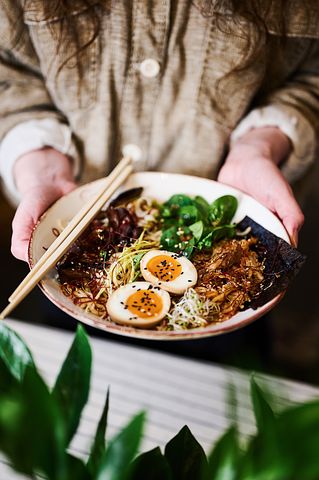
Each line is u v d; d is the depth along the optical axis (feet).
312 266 3.64
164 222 1.93
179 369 1.99
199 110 2.05
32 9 1.84
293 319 3.39
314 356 3.15
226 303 1.61
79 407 0.95
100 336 2.42
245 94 2.05
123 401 1.88
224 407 1.87
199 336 1.41
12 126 2.13
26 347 0.95
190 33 1.91
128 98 2.03
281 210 1.84
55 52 1.93
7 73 2.08
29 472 0.81
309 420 0.74
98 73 1.99
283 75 2.19
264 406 0.84
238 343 2.41
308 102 2.18
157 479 0.96
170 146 2.17
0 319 1.54
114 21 1.87
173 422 1.82
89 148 2.16
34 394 0.82
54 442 0.82
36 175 1.99
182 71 1.98
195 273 1.69
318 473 0.75
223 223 1.89
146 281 1.68
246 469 0.79
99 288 1.65
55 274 1.64
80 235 1.81
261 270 1.72
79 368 0.97
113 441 0.87
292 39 2.03
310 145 2.16
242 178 1.98
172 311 1.59
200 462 1.00
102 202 1.84
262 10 1.91
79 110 2.07
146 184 2.02
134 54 1.93
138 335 1.39
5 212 3.60
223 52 1.93
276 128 2.15
